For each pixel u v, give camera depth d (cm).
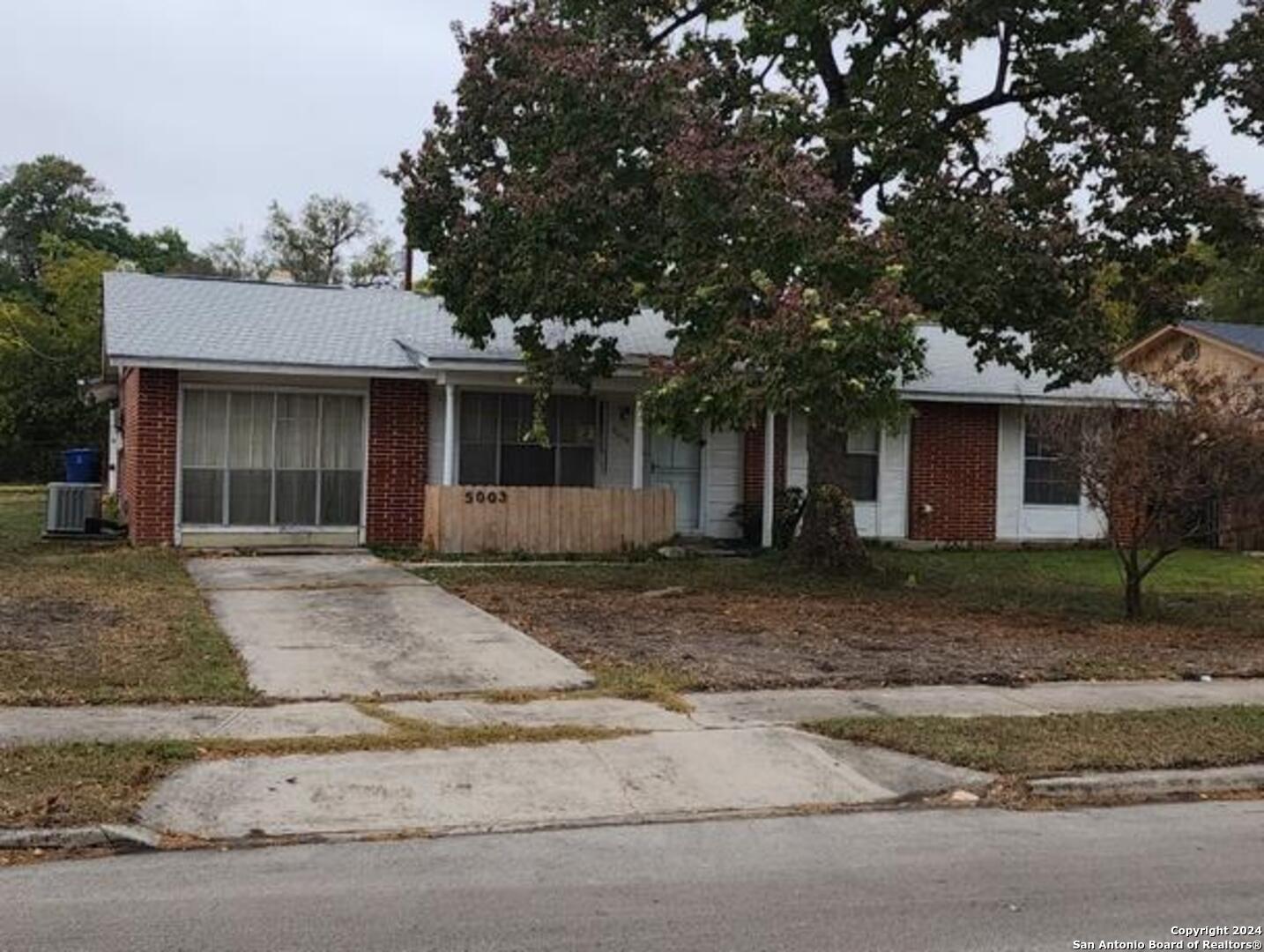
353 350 1862
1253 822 664
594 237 1444
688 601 1362
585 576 1552
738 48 1537
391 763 721
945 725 827
